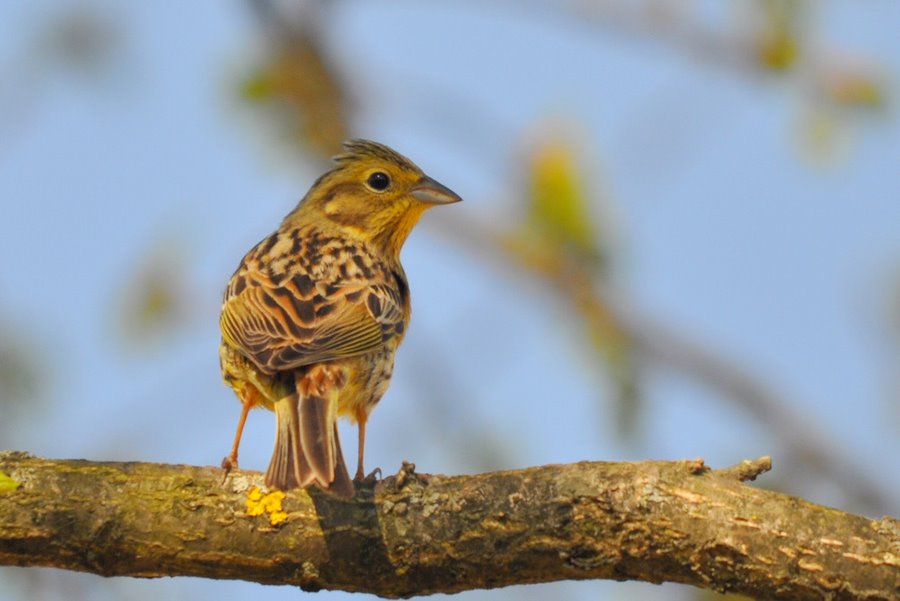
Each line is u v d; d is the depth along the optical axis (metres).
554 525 10.26
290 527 10.47
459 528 10.38
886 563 9.92
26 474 10.58
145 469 10.67
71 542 10.48
